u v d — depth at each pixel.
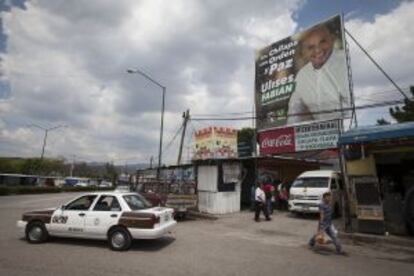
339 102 21.83
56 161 102.75
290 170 25.34
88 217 10.67
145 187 21.86
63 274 7.60
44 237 11.09
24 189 48.81
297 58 24.59
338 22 22.38
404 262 9.69
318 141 22.72
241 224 16.31
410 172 15.49
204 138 28.48
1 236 12.33
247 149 30.38
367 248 11.42
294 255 10.19
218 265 8.77
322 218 10.87
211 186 20.19
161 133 28.88
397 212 13.19
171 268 8.37
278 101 25.45
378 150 15.95
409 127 12.99
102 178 94.31
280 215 19.50
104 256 9.45
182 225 16.05
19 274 7.51
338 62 22.08
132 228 10.24
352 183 13.35
